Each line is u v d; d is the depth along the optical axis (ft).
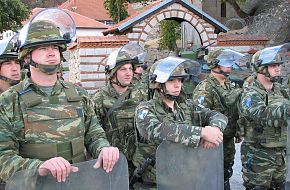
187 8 47.93
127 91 14.37
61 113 8.29
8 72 13.12
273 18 57.98
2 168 7.47
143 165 10.66
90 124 8.89
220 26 48.62
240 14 67.05
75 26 9.25
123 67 14.21
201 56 36.09
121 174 8.31
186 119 10.60
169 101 10.50
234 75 19.52
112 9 75.31
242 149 14.23
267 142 13.37
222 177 10.21
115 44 44.73
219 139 9.62
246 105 13.10
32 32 8.05
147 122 9.80
